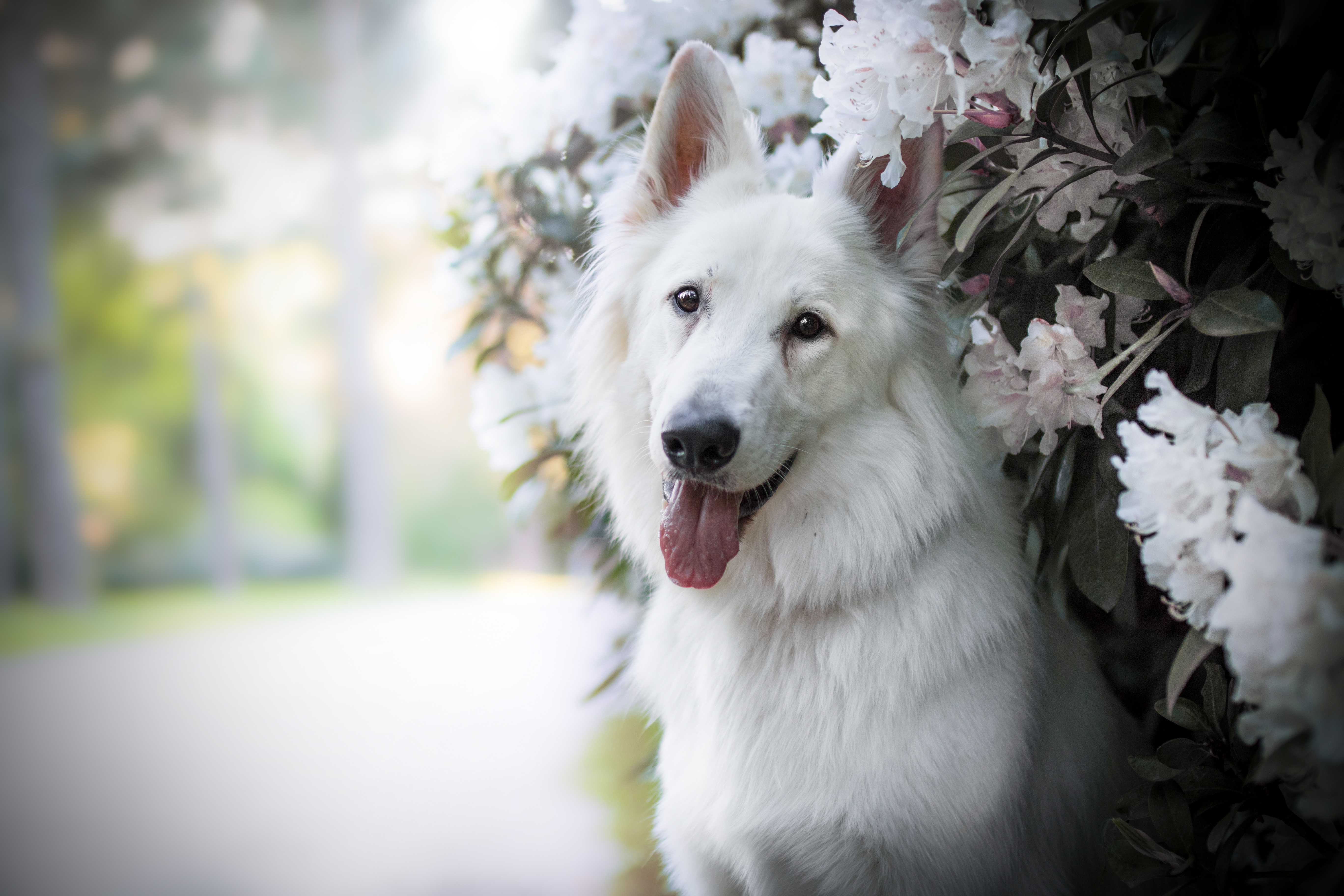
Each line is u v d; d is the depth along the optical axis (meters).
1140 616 2.70
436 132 3.51
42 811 4.93
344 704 6.92
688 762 2.45
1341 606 1.50
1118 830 2.10
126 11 17.39
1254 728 1.62
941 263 2.41
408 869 3.96
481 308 3.64
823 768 2.21
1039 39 2.39
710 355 2.23
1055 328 2.15
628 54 3.27
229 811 4.79
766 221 2.37
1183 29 2.02
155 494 18.78
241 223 18.81
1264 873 2.07
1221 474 1.71
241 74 17.98
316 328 19.42
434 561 18.39
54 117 17.88
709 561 2.25
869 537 2.29
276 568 17.67
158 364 18.97
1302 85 2.06
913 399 2.37
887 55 2.10
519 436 3.46
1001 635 2.27
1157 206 2.19
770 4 3.42
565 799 4.63
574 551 4.25
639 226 2.62
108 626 11.80
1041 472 2.36
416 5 15.30
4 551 15.06
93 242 18.56
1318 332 2.24
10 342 15.34
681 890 2.63
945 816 2.15
